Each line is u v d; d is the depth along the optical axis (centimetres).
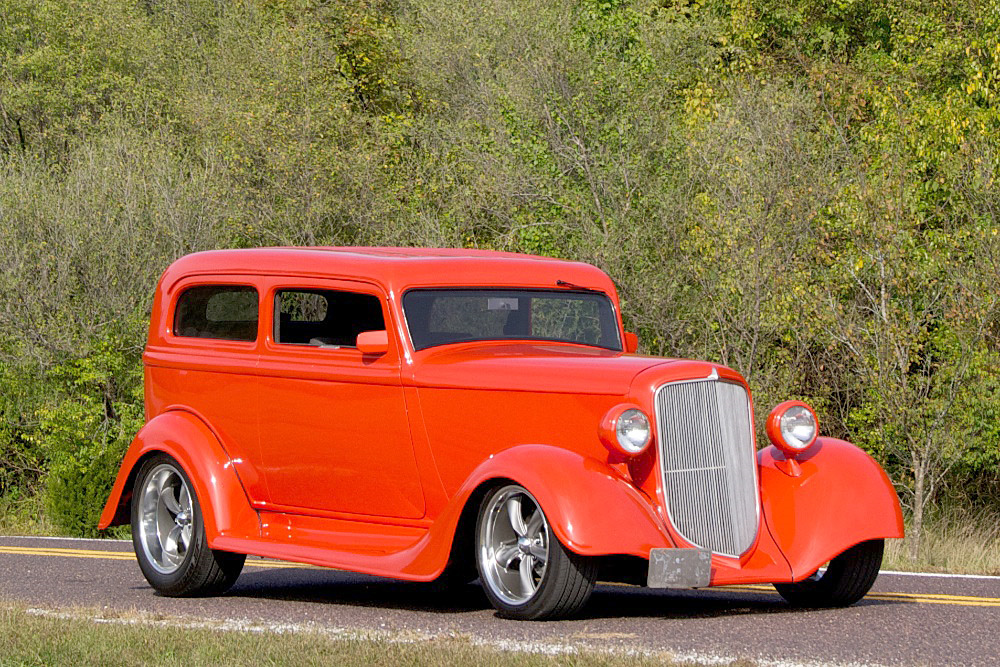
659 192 3281
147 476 1375
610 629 1026
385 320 1208
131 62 5184
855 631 1028
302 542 1257
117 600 1305
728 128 3153
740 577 1088
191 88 4819
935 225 3120
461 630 1027
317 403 1250
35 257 3581
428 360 1188
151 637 954
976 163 2852
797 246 3038
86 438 3547
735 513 1120
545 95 3525
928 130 3173
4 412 3619
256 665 849
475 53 4697
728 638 986
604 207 3431
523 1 4556
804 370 3180
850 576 1185
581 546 1013
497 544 1097
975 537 2638
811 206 2966
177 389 1386
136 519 1377
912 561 2005
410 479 1191
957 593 1319
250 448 1309
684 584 1043
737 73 4072
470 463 1150
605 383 1102
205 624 1069
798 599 1220
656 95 3666
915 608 1179
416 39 5112
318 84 4328
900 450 2734
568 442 1117
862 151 3266
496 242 3538
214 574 1316
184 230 3666
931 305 2680
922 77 3781
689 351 3200
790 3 4494
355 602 1276
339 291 1250
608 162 3391
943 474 2880
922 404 2636
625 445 1059
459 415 1157
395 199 3934
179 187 3719
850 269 2692
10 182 3678
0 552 1889
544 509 1031
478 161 3678
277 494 1295
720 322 3038
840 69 3919
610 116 3569
